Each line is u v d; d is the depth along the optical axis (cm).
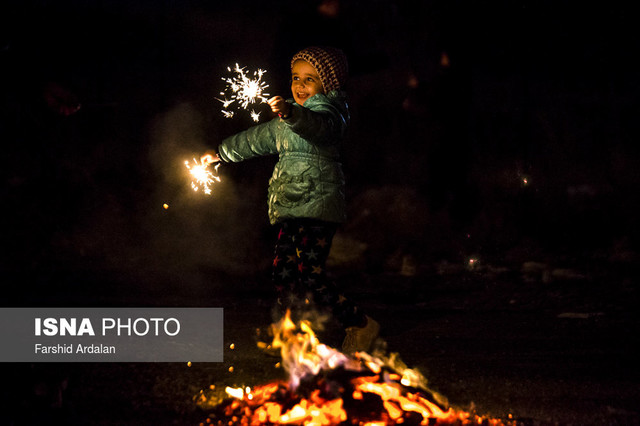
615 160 1273
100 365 481
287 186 475
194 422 374
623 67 1383
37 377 447
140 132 1220
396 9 1112
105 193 1112
